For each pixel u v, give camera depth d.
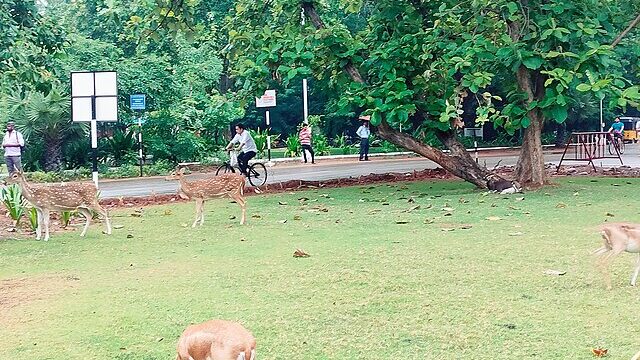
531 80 16.33
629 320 6.47
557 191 15.97
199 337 4.36
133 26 18.64
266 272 8.70
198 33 19.05
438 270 8.52
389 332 6.34
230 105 31.75
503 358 5.65
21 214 13.24
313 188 18.98
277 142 44.81
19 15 17.42
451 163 16.98
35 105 26.69
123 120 29.77
